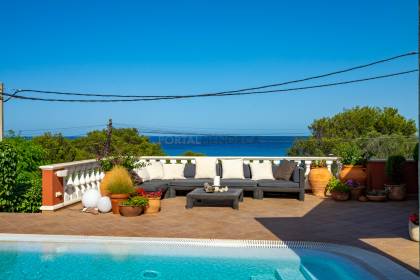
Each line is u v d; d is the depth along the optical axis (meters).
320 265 5.56
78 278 5.34
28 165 11.70
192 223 7.71
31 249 6.39
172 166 11.67
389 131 29.59
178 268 5.61
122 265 5.75
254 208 9.22
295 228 7.28
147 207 8.61
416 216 6.38
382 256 5.52
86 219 8.07
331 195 10.75
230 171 11.34
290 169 10.82
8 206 9.62
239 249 6.19
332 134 30.36
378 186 10.81
